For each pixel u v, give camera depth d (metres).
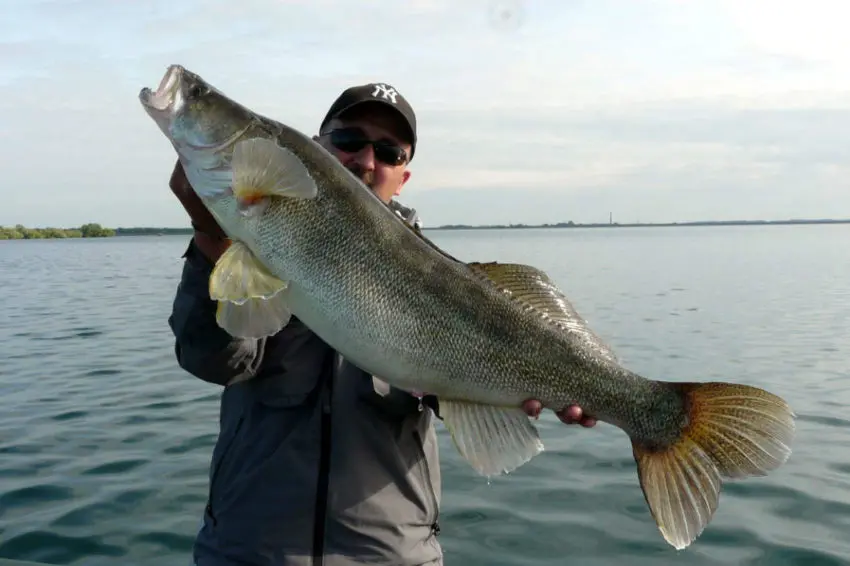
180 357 1.00
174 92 1.00
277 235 0.97
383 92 1.21
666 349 4.07
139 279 9.93
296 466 0.98
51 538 1.72
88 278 10.19
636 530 1.77
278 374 1.01
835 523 1.78
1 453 2.27
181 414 2.71
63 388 3.13
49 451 2.29
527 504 1.93
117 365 3.62
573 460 2.26
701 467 1.04
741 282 8.91
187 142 1.00
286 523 0.96
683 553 1.65
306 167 0.98
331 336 0.98
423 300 1.01
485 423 1.04
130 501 1.92
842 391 3.08
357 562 0.97
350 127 1.22
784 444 1.01
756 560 1.62
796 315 5.64
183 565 1.61
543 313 1.07
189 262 0.99
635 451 1.08
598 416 1.07
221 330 0.96
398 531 0.99
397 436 1.02
